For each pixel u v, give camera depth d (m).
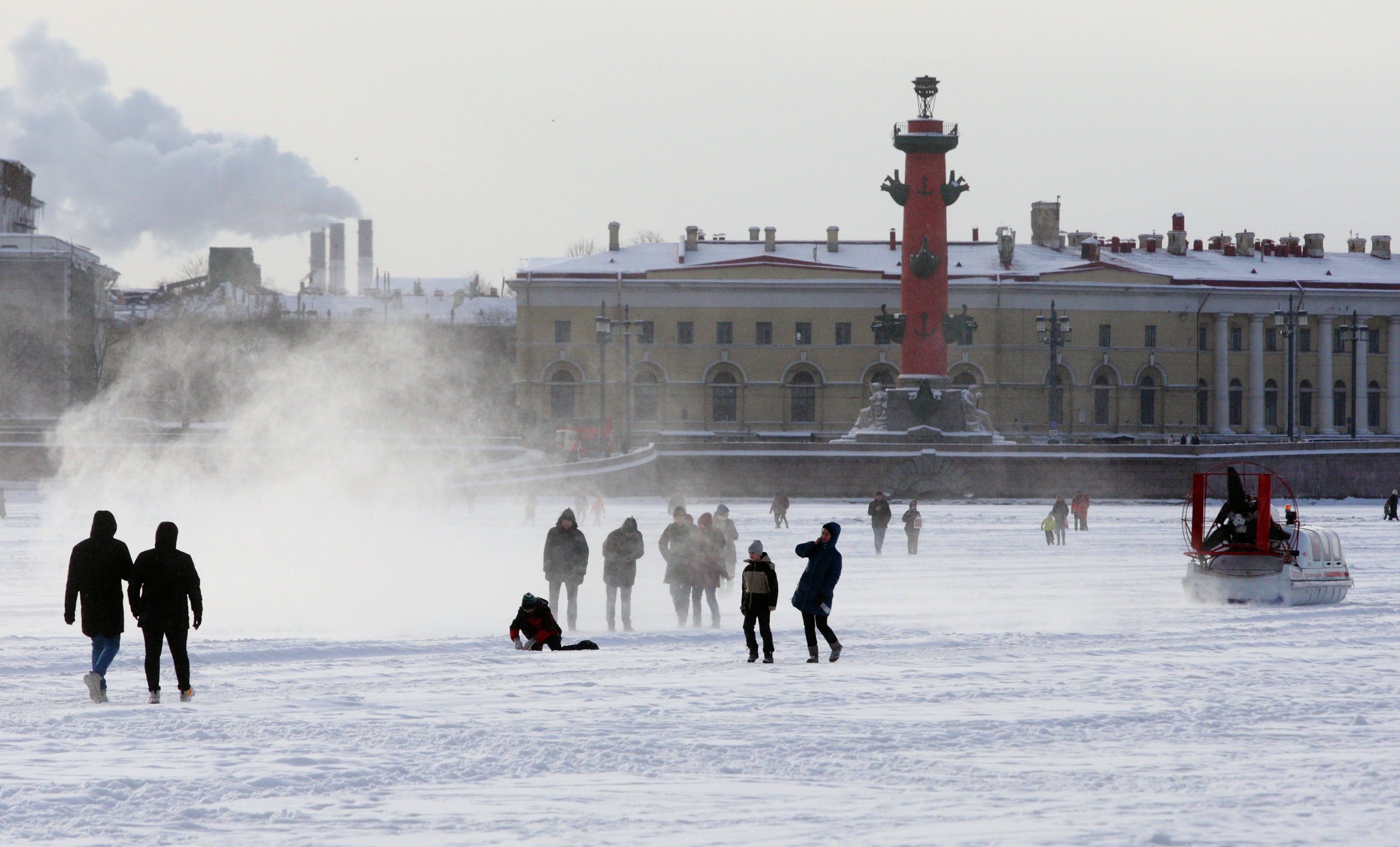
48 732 38.50
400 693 46.72
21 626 68.31
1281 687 48.12
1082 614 76.31
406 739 37.66
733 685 48.75
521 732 38.81
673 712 42.69
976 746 37.31
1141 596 87.88
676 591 71.12
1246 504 84.50
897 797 31.08
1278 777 33.31
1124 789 32.06
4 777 32.38
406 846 26.48
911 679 50.44
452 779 32.81
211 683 49.19
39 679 50.22
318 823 28.34
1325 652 58.31
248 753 35.53
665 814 29.27
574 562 68.19
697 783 32.56
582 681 49.97
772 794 31.36
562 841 26.89
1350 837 27.27
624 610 68.88
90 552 44.53
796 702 44.75
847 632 66.69
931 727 40.16
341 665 54.09
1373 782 32.69
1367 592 91.31
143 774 32.91
